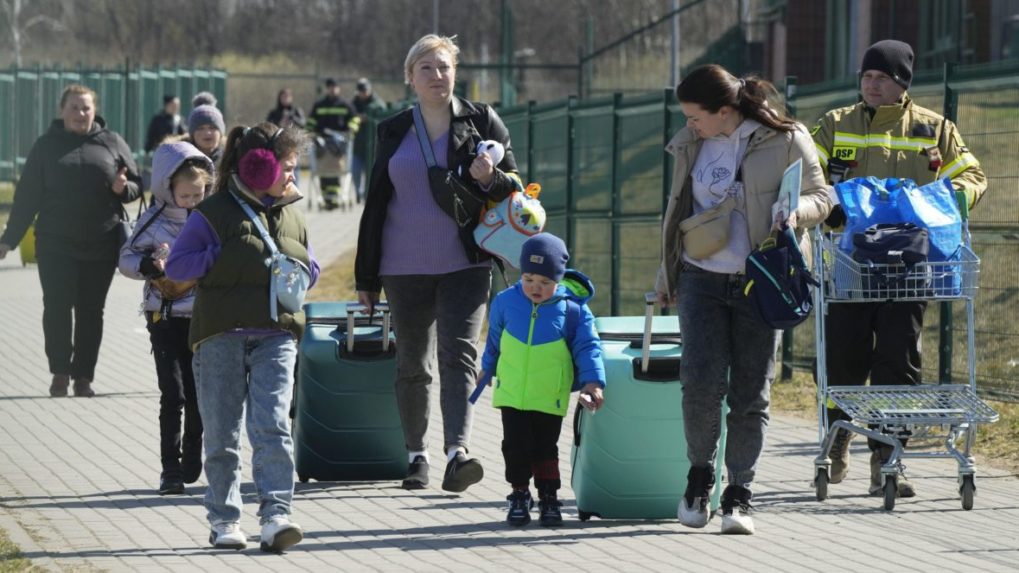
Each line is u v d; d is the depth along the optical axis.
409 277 20.80
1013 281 26.97
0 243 29.61
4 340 38.62
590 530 18.86
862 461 23.86
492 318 19.05
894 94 21.67
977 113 27.03
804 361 31.80
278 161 17.11
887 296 20.25
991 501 20.80
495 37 155.75
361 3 158.00
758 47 98.25
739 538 18.31
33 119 97.50
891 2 74.06
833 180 21.80
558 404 18.73
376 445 21.88
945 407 20.19
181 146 20.89
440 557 17.22
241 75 119.50
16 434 25.69
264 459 17.23
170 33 155.12
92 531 18.47
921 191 20.62
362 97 91.00
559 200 41.06
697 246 18.02
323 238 70.50
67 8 154.12
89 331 29.91
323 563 16.86
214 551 17.42
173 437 20.86
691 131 18.39
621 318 20.36
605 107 37.53
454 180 20.33
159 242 20.88
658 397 18.88
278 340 17.34
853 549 17.75
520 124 44.53
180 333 20.86
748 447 18.42
